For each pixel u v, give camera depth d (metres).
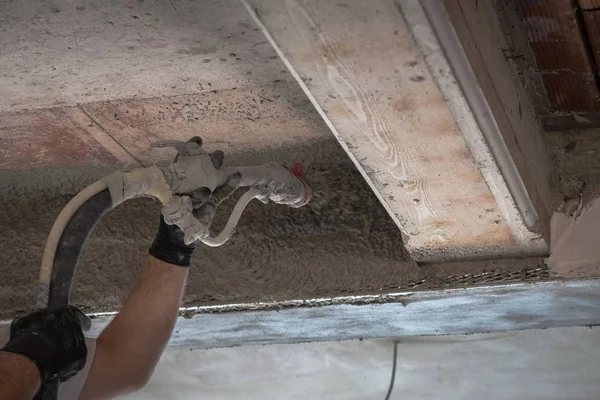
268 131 1.95
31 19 1.54
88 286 2.15
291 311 2.13
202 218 1.41
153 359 1.45
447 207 1.69
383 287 1.96
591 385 2.84
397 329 2.52
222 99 1.81
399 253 1.97
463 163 1.53
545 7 1.57
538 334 2.94
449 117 1.39
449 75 1.29
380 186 1.64
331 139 1.97
